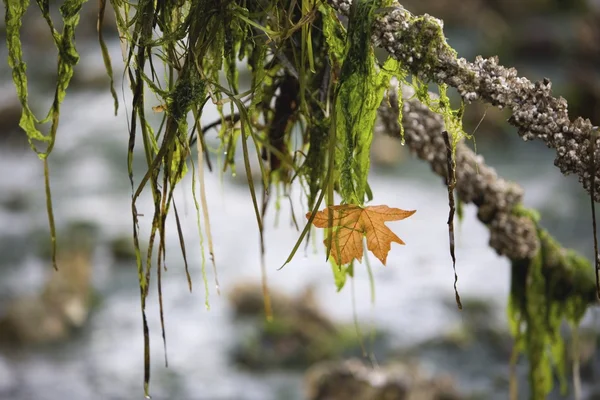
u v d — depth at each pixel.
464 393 4.93
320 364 5.28
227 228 7.04
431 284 6.20
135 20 1.00
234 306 5.91
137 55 1.00
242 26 1.03
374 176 7.98
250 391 5.04
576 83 8.03
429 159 1.36
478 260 6.51
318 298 6.02
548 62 10.34
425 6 11.70
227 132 1.28
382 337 5.54
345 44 0.98
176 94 0.98
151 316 5.89
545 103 0.86
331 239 0.92
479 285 6.16
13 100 9.20
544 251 1.53
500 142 8.45
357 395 3.88
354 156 0.98
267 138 1.24
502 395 4.94
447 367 5.21
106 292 6.18
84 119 9.11
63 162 8.32
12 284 6.14
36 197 7.62
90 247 6.74
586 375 4.82
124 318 5.87
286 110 1.21
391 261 6.56
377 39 0.88
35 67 10.10
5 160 8.41
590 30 10.19
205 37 1.00
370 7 0.88
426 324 5.68
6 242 6.81
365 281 6.30
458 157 1.39
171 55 1.01
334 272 1.24
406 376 4.16
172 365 5.33
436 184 7.84
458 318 5.74
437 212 7.31
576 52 10.01
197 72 0.99
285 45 1.08
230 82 1.17
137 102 1.01
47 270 6.33
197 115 1.00
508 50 10.62
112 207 7.44
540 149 8.36
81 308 5.90
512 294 1.59
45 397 4.98
